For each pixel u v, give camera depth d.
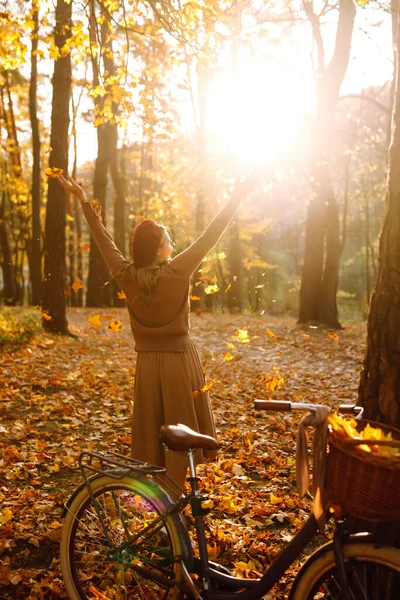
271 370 9.26
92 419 5.98
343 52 14.36
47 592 2.91
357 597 2.21
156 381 2.99
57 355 9.43
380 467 1.95
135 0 5.75
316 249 15.31
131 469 2.53
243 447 5.24
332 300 15.49
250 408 6.77
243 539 3.47
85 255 31.03
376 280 3.17
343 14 14.13
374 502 2.00
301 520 3.73
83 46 6.21
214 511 3.88
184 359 3.02
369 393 3.17
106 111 5.71
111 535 2.88
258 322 16.52
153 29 6.02
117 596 2.82
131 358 9.92
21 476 4.34
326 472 2.14
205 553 2.47
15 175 24.44
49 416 6.00
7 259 27.22
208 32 5.73
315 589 2.26
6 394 6.64
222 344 12.39
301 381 8.48
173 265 2.91
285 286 34.34
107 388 7.34
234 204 2.91
